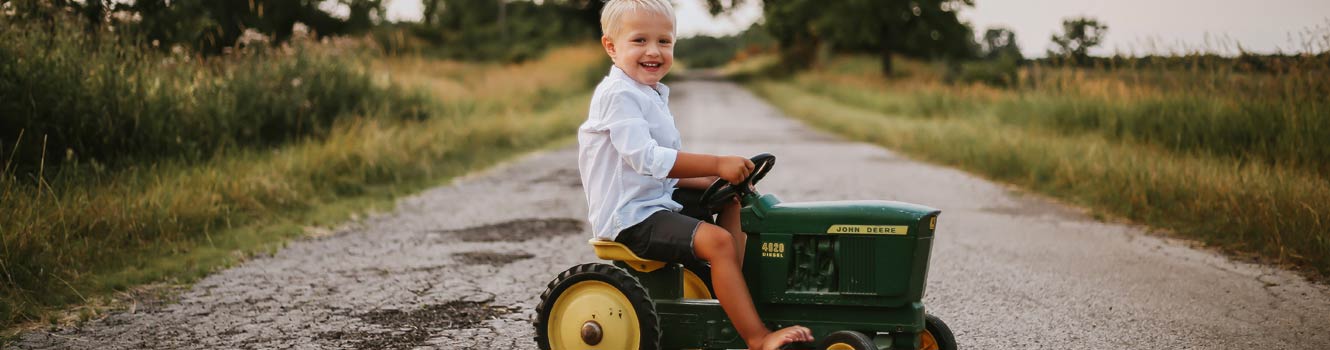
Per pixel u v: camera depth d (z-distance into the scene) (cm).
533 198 948
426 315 496
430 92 1619
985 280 578
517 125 1653
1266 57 1037
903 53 6366
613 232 342
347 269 610
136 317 488
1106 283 567
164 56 1002
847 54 6328
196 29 1191
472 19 5512
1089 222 795
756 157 339
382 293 545
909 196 961
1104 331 464
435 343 444
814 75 5047
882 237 330
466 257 651
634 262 363
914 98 2494
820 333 342
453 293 545
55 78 776
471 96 2000
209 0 1384
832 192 992
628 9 343
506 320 486
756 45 8475
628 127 332
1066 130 1327
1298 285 556
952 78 4009
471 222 801
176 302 520
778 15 5878
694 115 2675
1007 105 1658
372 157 1039
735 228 367
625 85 339
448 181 1080
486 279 581
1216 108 1038
